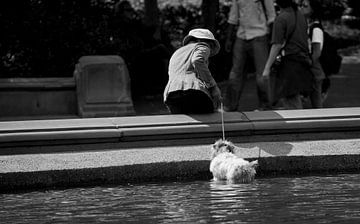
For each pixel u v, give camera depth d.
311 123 8.96
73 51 14.36
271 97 12.06
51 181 7.82
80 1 14.91
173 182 7.96
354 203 6.64
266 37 12.07
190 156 8.22
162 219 6.20
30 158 8.13
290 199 6.85
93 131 8.57
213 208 6.54
